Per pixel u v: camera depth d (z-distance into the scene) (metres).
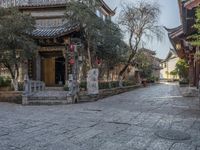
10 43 13.59
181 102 12.99
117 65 21.06
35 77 17.45
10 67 15.34
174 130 6.70
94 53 16.69
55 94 14.19
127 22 21.27
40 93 14.48
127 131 6.64
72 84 13.81
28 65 17.42
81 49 16.58
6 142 5.68
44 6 17.98
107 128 7.00
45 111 10.41
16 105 13.03
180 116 8.74
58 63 18.73
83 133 6.45
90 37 15.63
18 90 14.91
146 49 24.56
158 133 6.39
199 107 11.03
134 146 5.34
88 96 14.14
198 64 16.69
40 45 16.92
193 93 16.70
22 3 18.52
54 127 7.16
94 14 15.23
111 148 5.21
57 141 5.74
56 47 16.83
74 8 14.67
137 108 10.90
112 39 16.66
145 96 17.05
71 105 12.45
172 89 25.42
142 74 37.34
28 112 10.15
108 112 9.84
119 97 16.45
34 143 5.60
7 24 13.45
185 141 5.69
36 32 16.34
